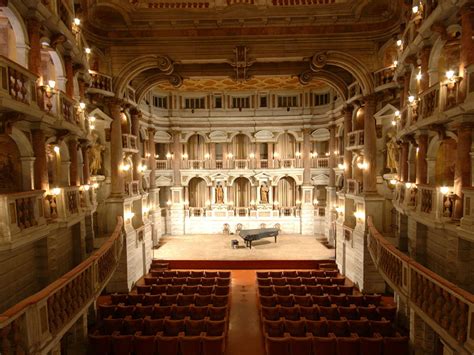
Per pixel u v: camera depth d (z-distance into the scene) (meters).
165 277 18.17
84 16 15.98
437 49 10.04
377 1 16.38
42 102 9.16
